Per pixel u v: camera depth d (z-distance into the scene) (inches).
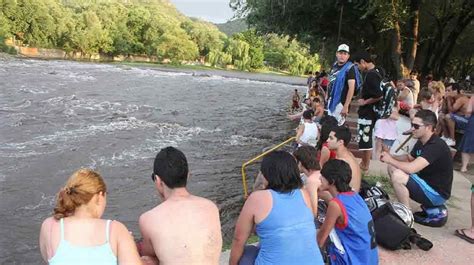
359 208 153.5
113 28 3612.2
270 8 892.0
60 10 3181.6
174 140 708.7
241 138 746.2
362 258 152.2
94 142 660.1
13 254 339.0
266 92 1662.2
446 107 400.5
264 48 4731.8
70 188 108.4
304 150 182.7
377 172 304.0
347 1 783.7
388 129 324.5
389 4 565.0
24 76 1521.9
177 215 116.5
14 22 2787.9
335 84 283.3
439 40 860.0
